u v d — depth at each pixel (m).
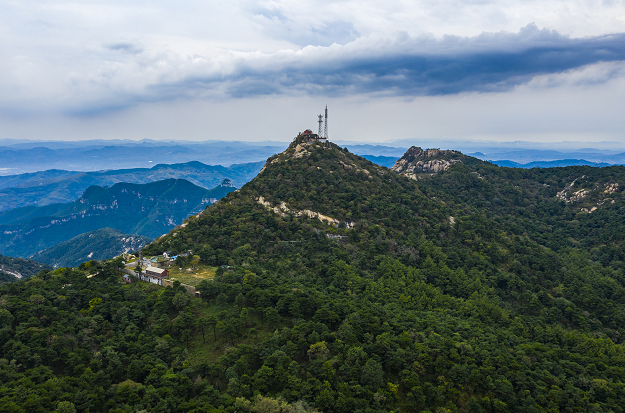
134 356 102.12
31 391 83.88
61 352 100.12
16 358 95.25
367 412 89.75
